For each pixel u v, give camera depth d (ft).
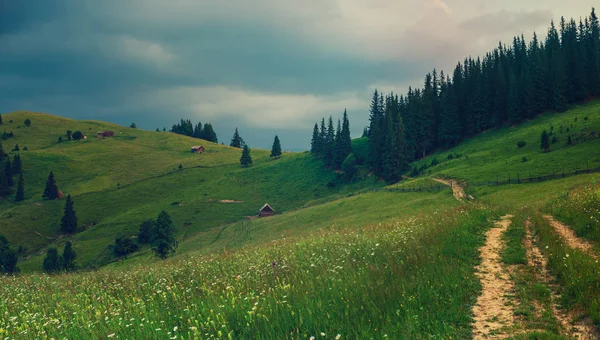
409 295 32.76
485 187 208.13
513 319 29.25
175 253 264.11
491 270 42.37
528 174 213.66
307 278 39.19
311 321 28.07
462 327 28.37
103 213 432.66
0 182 479.00
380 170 413.18
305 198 435.53
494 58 514.68
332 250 53.36
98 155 641.81
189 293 40.81
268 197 455.22
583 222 60.39
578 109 355.77
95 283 53.11
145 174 568.00
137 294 44.57
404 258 44.52
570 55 402.52
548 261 42.11
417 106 422.82
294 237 86.99
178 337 27.45
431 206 189.06
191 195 476.54
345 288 34.22
